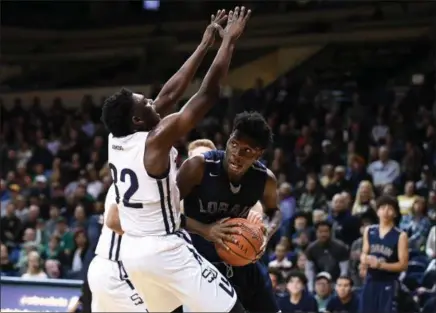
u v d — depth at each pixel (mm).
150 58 18125
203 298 3695
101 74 18500
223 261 4176
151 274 3646
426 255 8477
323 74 17000
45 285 6980
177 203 3725
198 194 4043
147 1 17984
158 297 3750
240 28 3721
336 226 8805
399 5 16688
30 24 18875
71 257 9781
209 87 3578
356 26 17000
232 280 4305
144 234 3652
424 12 16438
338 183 10570
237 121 3828
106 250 4000
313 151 12305
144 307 3975
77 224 10250
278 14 17469
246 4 17594
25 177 13273
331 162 12047
